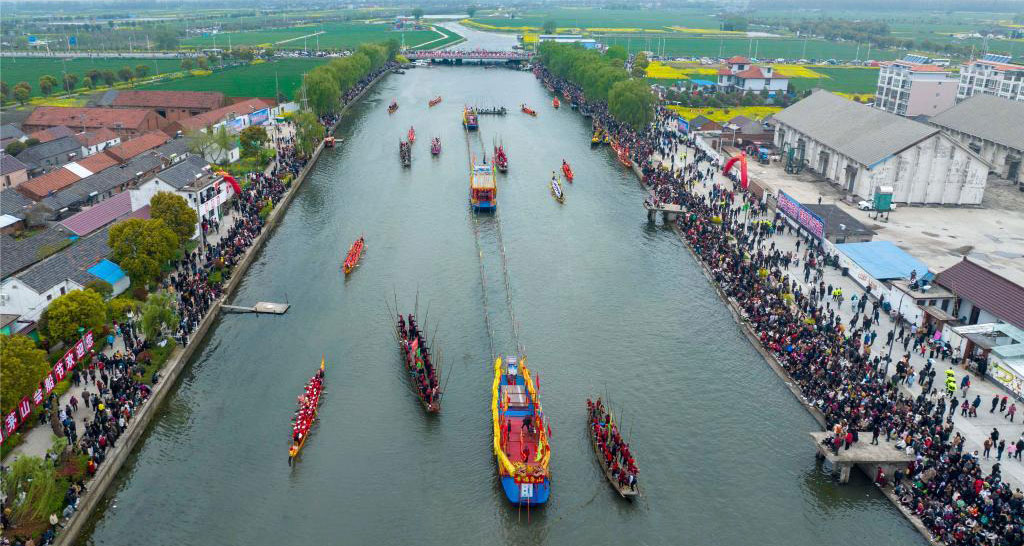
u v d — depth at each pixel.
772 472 90.12
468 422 99.12
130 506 83.81
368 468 90.44
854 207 181.88
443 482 88.31
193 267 135.00
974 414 95.81
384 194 194.38
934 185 183.50
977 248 154.75
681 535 80.81
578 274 146.00
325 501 85.25
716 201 182.25
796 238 159.88
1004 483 81.81
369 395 104.75
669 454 93.19
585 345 118.75
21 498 74.81
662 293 138.00
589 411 99.06
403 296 135.00
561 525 82.12
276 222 171.12
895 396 97.31
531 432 92.25
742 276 134.75
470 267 148.38
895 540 79.19
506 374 104.00
